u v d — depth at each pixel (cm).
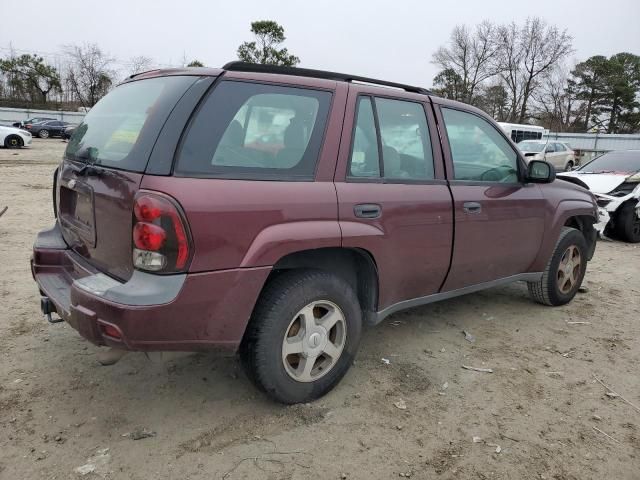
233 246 256
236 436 277
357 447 272
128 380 329
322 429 286
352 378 343
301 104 295
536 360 383
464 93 6081
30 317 416
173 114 254
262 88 282
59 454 257
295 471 252
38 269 324
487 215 387
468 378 351
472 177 389
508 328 443
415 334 421
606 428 300
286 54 4116
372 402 315
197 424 286
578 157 2772
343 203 297
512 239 416
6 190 1118
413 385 338
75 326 259
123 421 286
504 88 5966
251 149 272
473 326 444
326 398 316
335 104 307
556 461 269
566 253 491
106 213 266
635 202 849
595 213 516
